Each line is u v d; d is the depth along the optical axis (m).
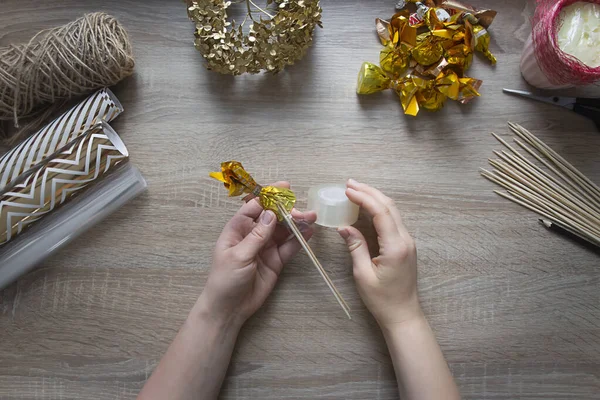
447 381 0.67
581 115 0.76
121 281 0.74
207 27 0.71
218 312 0.69
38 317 0.74
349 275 0.75
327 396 0.74
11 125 0.75
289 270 0.75
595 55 0.69
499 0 0.78
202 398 0.69
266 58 0.73
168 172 0.75
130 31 0.76
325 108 0.76
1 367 0.74
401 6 0.77
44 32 0.75
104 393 0.74
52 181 0.70
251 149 0.76
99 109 0.71
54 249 0.74
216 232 0.75
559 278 0.75
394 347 0.69
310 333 0.74
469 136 0.76
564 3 0.69
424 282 0.75
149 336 0.74
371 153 0.76
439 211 0.76
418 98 0.75
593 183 0.75
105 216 0.74
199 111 0.76
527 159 0.76
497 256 0.75
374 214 0.70
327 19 0.77
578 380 0.75
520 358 0.75
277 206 0.63
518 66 0.77
